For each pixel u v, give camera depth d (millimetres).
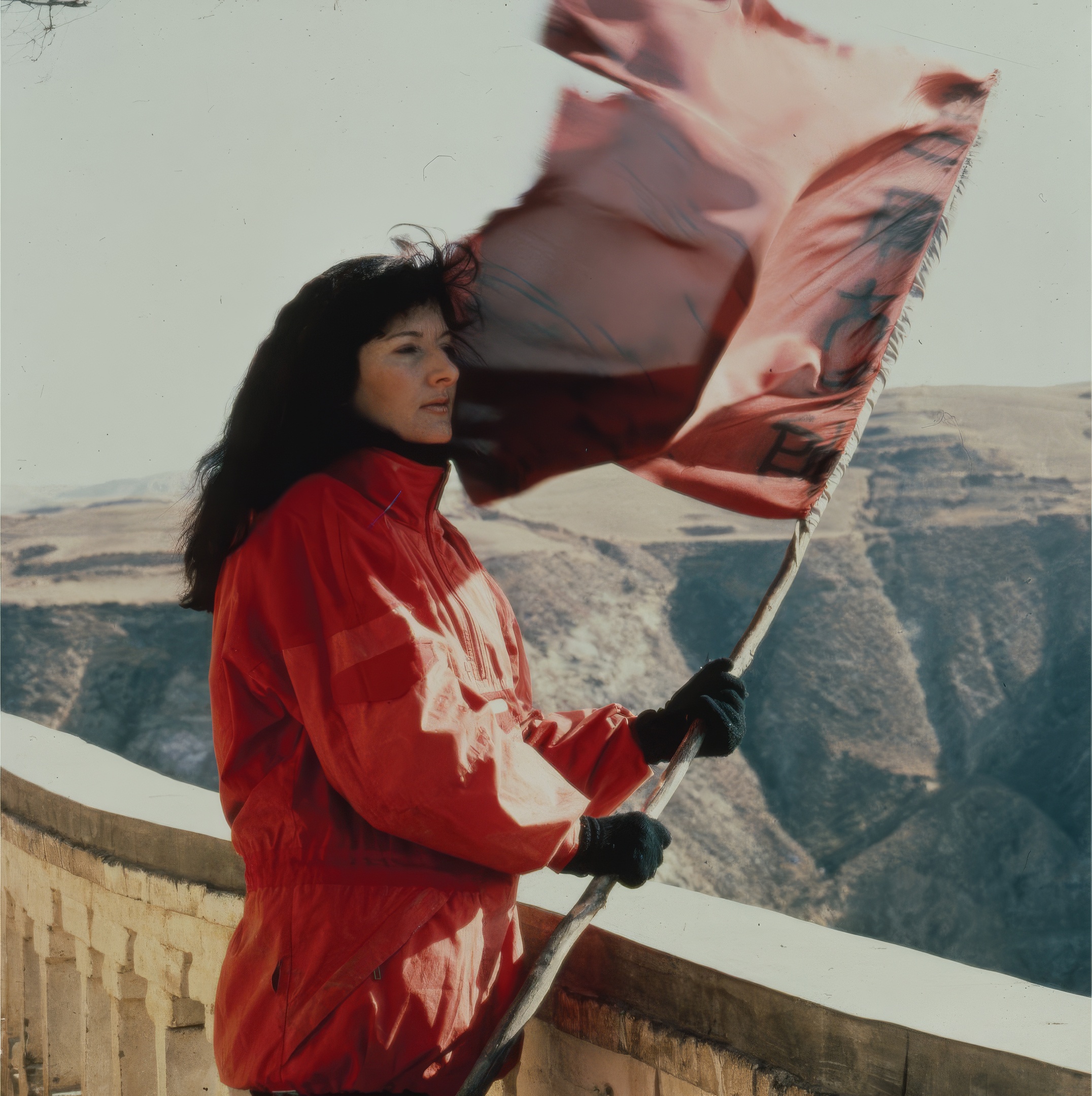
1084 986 44625
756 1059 1554
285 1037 1510
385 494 1656
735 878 46969
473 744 1469
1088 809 48938
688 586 55281
